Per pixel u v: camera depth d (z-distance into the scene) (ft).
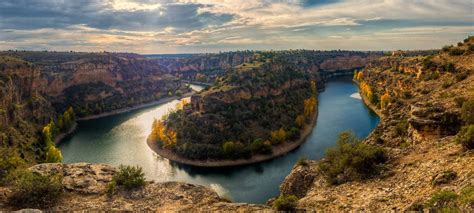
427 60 403.34
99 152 437.58
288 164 360.07
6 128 403.34
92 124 619.67
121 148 456.45
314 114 531.09
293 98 586.04
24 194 102.32
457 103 138.82
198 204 106.01
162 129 470.80
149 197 111.04
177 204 106.01
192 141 426.51
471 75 217.36
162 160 407.23
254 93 529.45
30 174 111.14
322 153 378.32
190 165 386.11
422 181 88.79
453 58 347.36
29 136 447.42
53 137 483.51
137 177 122.72
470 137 95.09
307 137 437.17
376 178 104.99
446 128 130.31
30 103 538.06
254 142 396.78
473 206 60.90
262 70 620.49
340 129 457.68
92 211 99.19
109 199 108.68
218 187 313.73
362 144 124.57
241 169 359.46
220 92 489.26
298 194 135.03
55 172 124.77
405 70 551.18
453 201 67.41
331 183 116.78
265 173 342.03
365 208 85.05
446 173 83.97
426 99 189.57
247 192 297.12
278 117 495.00
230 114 460.96
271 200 143.23
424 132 135.23
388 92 531.50
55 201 104.99
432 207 69.56
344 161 118.93
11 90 484.33
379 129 180.34
